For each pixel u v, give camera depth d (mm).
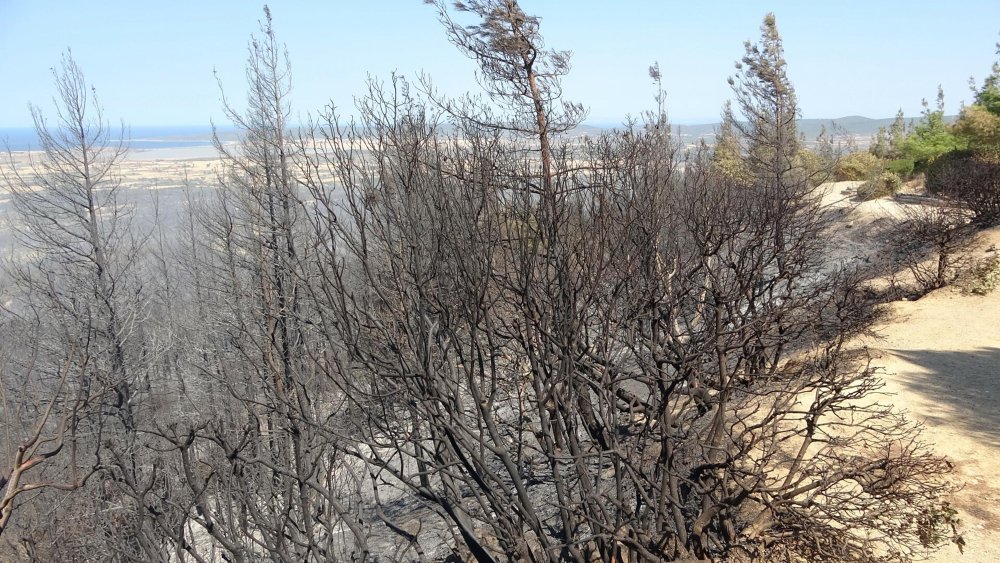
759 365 9047
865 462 6781
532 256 5070
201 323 19344
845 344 11188
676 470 6320
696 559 5645
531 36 13383
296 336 11500
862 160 35438
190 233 27375
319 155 6156
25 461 3383
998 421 8898
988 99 30094
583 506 5723
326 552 4945
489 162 6145
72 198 19250
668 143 11125
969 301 14438
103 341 16812
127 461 7914
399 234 5371
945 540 6477
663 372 6371
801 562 6105
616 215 6746
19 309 15539
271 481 5910
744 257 7547
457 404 4797
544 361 5172
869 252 20625
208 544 7367
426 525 8805
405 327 4926
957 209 18844
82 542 5688
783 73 25547
